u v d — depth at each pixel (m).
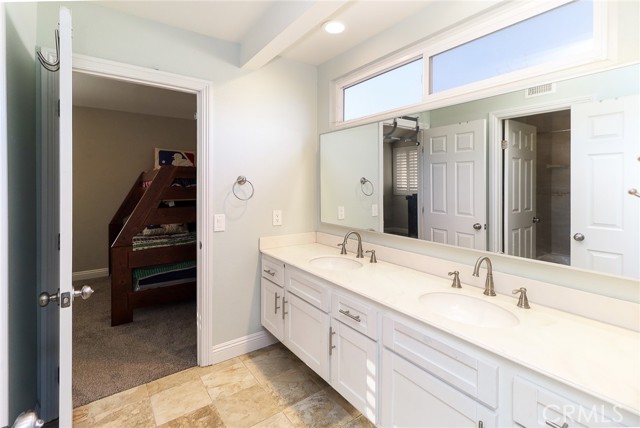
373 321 1.51
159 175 3.24
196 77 2.20
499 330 1.16
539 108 1.43
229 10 1.92
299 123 2.72
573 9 1.39
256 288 2.55
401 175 2.08
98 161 4.56
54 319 1.79
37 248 1.73
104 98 4.00
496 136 1.58
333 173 2.65
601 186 1.25
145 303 3.20
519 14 1.54
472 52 1.74
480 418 1.08
